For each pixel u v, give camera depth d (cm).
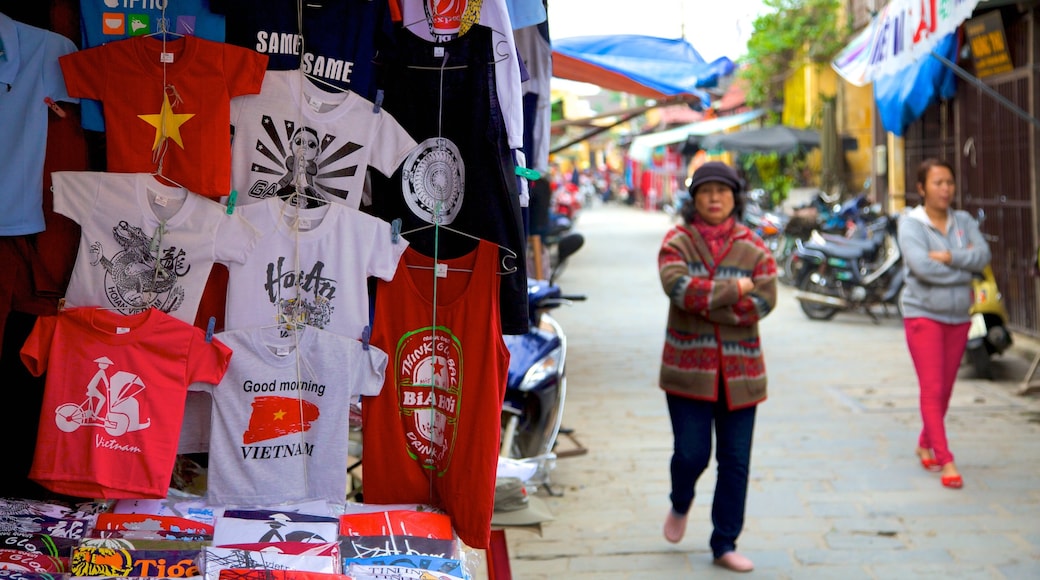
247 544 277
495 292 300
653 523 541
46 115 289
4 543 272
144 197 285
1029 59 948
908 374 904
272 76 296
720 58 705
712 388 450
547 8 433
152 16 292
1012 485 585
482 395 299
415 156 303
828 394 831
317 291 294
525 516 349
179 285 287
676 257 458
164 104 287
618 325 1243
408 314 306
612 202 5106
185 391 284
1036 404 772
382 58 302
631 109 868
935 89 1074
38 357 279
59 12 299
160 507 292
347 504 307
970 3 453
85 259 284
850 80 678
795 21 2092
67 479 277
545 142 448
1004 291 1035
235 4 294
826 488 589
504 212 301
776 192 2173
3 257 297
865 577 462
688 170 3228
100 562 265
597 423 755
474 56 299
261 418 292
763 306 445
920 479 602
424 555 286
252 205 289
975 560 479
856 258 1219
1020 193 990
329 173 298
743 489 466
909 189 1334
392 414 307
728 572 471
